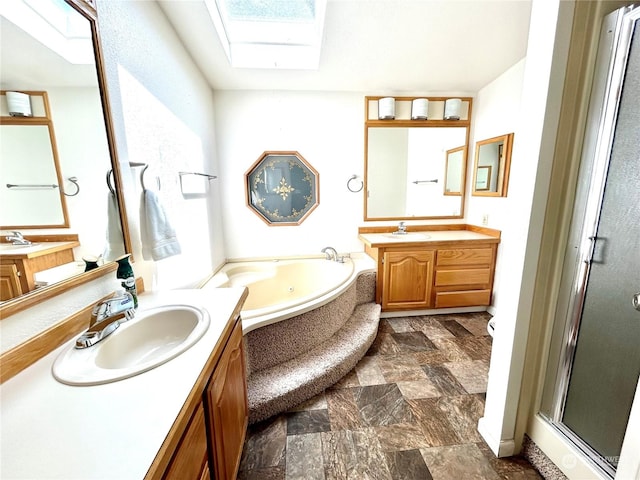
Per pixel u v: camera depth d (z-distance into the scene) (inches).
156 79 58.9
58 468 18.6
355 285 98.5
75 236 37.3
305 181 110.8
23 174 29.8
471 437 55.2
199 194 84.5
